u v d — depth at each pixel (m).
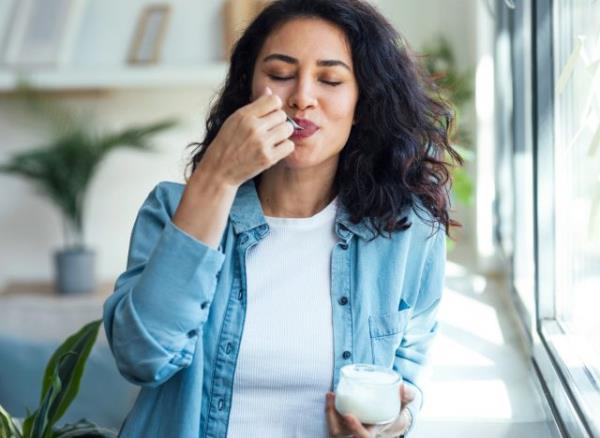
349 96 1.02
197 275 0.93
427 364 1.15
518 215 1.88
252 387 1.02
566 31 1.34
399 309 1.10
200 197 0.93
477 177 2.46
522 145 1.88
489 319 1.88
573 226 1.34
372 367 0.96
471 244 2.81
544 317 1.42
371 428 0.92
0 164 3.96
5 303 2.25
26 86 3.71
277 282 1.05
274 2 1.05
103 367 1.98
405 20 3.33
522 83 1.88
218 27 3.85
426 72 1.21
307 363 1.02
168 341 0.93
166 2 3.89
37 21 3.92
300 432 1.01
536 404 1.37
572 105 1.32
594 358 1.18
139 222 1.08
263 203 1.10
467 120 2.89
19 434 1.25
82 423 1.34
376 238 1.09
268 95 0.94
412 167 1.11
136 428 1.04
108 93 4.04
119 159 4.10
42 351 2.04
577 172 1.30
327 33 1.02
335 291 1.05
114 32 3.92
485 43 2.51
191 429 1.00
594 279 1.18
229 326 1.02
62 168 3.79
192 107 4.05
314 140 1.00
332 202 1.10
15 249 4.19
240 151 0.92
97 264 4.04
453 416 1.32
